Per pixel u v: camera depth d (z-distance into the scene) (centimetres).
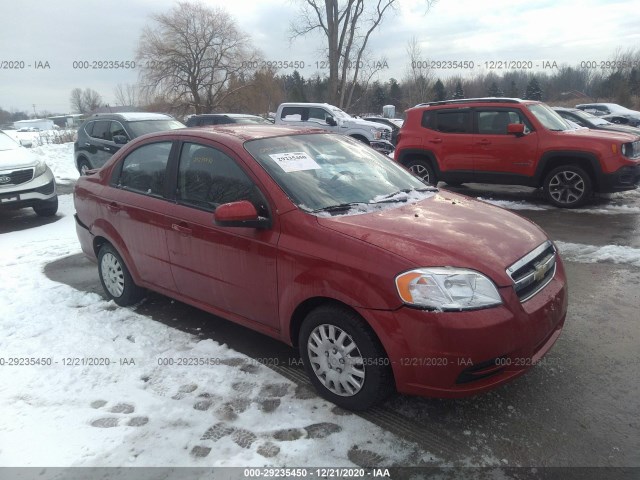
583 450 270
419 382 273
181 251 391
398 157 1069
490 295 271
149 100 3219
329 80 2389
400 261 275
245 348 390
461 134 974
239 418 300
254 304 348
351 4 2281
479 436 282
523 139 903
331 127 1706
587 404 308
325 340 308
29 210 1035
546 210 866
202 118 1816
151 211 412
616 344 380
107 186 470
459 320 263
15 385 342
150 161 433
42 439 286
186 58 3117
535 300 296
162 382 341
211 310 389
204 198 379
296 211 324
